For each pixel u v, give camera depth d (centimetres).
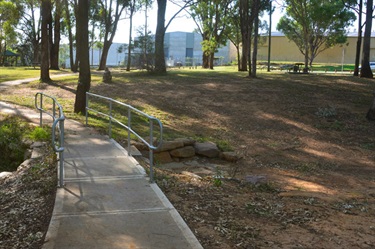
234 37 5069
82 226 538
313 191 892
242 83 2666
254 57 2977
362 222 642
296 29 5125
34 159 933
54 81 2836
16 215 609
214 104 2092
